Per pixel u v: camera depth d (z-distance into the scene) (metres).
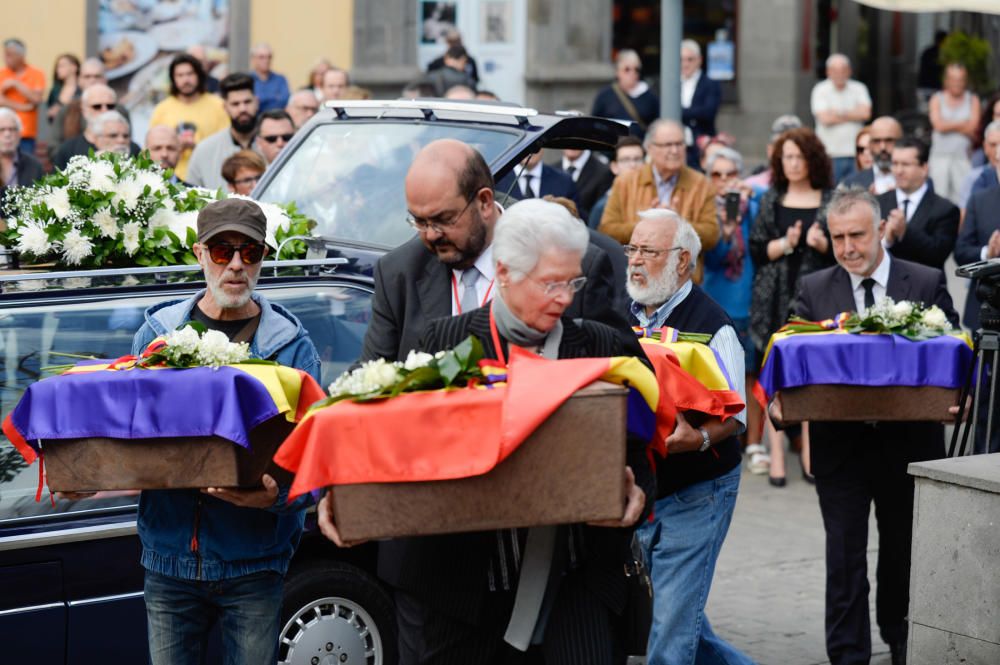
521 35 21.28
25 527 6.14
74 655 6.17
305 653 6.72
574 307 5.19
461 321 4.96
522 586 4.96
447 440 4.48
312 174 8.57
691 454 6.58
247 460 5.12
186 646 5.62
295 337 5.71
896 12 24.69
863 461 7.61
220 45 19.53
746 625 8.69
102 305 6.41
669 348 6.32
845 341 7.20
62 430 5.10
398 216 8.11
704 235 12.02
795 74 23.31
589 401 4.50
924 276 7.97
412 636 5.34
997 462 6.27
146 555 5.52
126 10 19.09
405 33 20.50
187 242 6.98
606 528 5.02
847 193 8.03
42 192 6.96
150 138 11.98
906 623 7.89
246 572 5.50
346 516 4.51
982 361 7.00
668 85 11.99
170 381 5.07
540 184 12.21
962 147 17.80
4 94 16.62
